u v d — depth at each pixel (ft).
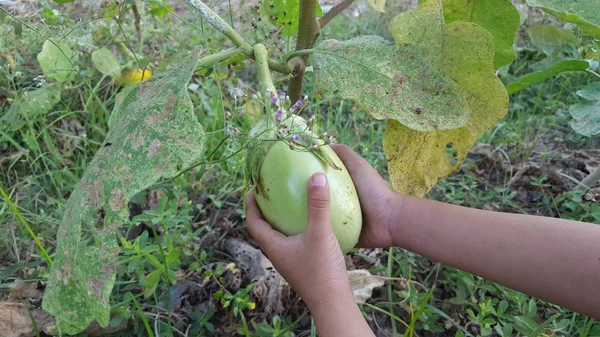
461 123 0.87
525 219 1.00
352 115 1.98
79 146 1.67
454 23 0.90
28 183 1.53
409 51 0.92
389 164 1.00
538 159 1.84
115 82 1.90
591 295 0.92
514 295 1.21
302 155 0.89
